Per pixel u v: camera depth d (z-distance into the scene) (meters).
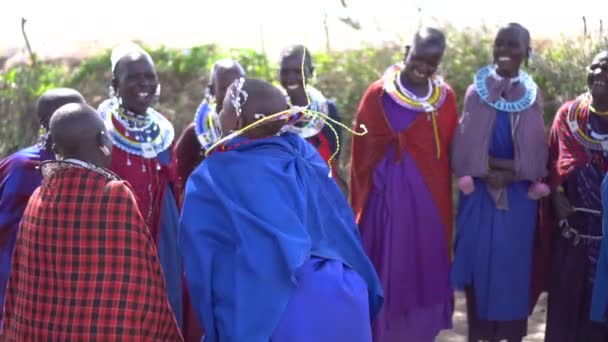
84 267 3.27
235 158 3.41
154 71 4.33
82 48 9.59
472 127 4.99
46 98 4.08
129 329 3.28
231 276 3.34
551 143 5.01
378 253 5.14
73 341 3.26
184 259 3.42
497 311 5.10
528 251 5.10
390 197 5.09
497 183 4.98
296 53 4.86
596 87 4.54
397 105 5.09
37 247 3.34
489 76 5.04
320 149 4.98
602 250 4.55
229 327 3.30
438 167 5.12
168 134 4.46
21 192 4.00
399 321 5.16
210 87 4.86
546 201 5.08
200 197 3.42
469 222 5.11
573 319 4.92
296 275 3.30
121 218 3.29
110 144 3.51
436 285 5.17
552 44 8.04
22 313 3.41
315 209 3.47
